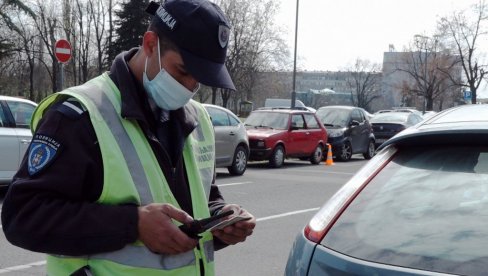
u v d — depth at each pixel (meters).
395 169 2.46
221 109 13.62
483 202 2.15
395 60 65.06
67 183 1.87
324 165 17.66
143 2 43.66
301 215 8.94
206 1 2.03
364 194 2.40
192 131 2.19
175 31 1.97
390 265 2.02
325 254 2.19
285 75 59.12
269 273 5.89
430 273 1.94
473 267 1.92
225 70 2.04
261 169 15.73
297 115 16.92
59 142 1.88
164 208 1.89
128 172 1.92
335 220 2.32
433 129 2.43
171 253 1.94
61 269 1.99
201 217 2.15
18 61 48.59
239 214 2.06
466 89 49.94
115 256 1.92
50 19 47.16
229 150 13.52
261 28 46.56
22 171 1.93
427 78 55.84
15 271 5.68
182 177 2.14
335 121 19.75
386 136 21.59
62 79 14.18
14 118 9.30
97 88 2.02
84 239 1.85
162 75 2.02
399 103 75.88
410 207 2.24
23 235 1.86
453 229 2.08
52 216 1.85
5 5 35.75
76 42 50.12
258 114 16.91
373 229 2.20
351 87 84.50
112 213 1.86
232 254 6.55
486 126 2.32
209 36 1.97
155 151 2.03
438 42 46.28
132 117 1.96
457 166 2.32
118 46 44.72
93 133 1.91
